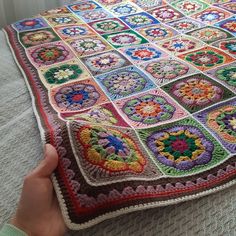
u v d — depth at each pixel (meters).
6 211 0.68
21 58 1.22
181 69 1.15
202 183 0.73
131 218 0.67
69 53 1.26
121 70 1.15
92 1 1.70
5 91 1.04
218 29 1.40
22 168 0.78
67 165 0.68
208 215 0.68
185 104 0.98
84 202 0.64
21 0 1.98
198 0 1.66
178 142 0.84
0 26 1.97
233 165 0.78
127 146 0.77
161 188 0.71
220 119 0.92
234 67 1.15
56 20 1.51
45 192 0.63
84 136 0.72
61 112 0.95
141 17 1.53
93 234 0.64
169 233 0.64
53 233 0.62
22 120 0.92
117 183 0.67
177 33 1.39
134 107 0.98
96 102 1.00
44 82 1.09
